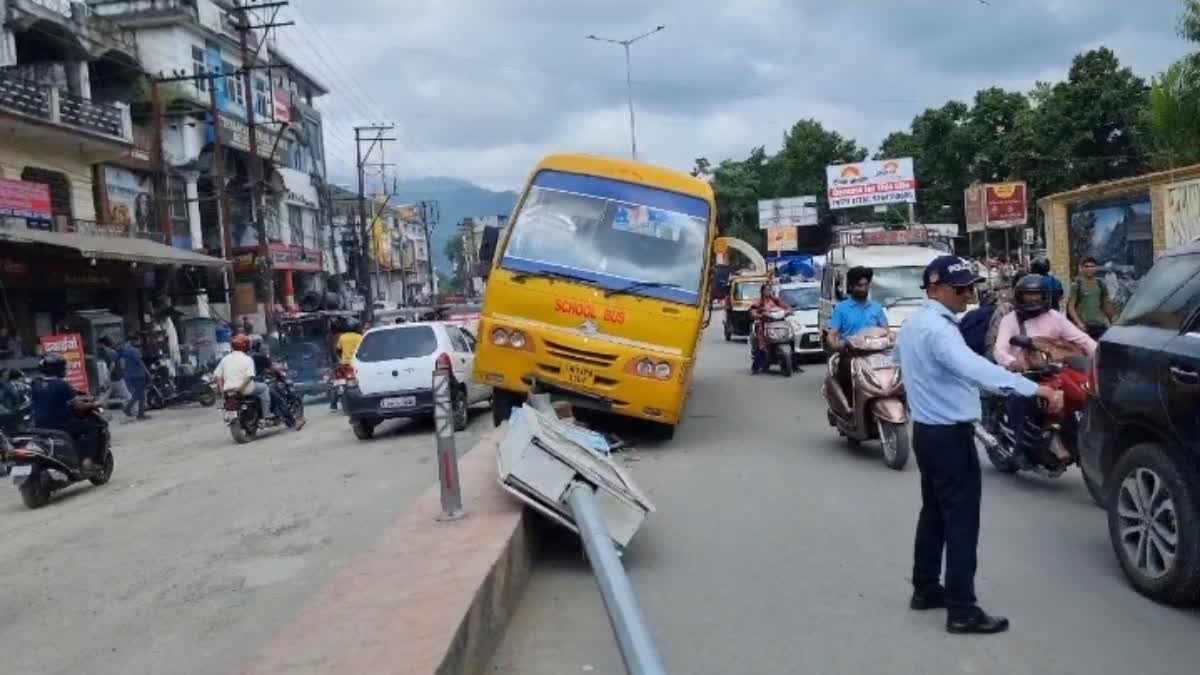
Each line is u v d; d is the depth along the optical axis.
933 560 5.27
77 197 27.14
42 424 11.55
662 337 10.50
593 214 11.04
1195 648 4.62
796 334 20.48
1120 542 5.57
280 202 44.47
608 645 4.96
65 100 25.17
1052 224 20.34
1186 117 20.02
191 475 12.44
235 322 30.34
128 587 6.90
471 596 4.55
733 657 4.74
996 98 52.38
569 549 6.80
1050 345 7.76
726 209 70.69
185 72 36.19
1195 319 5.22
